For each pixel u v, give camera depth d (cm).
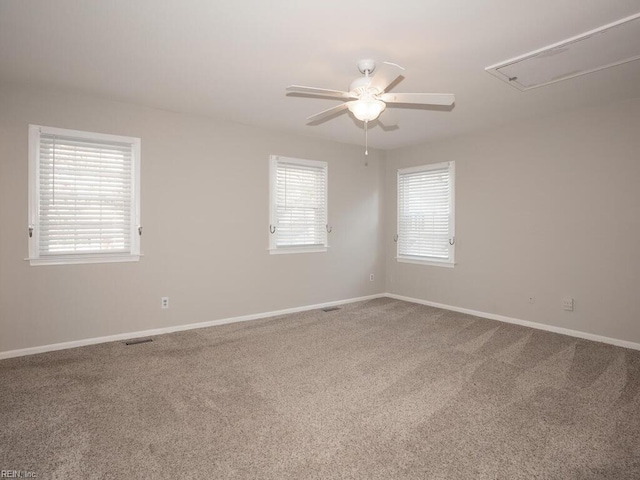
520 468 188
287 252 509
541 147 429
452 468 188
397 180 603
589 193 393
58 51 273
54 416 235
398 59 284
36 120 344
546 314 429
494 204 475
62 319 359
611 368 315
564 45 259
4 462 190
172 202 417
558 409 246
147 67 300
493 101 375
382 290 620
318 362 329
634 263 365
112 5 215
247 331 424
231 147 456
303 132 502
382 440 212
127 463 190
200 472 184
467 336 405
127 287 393
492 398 262
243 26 238
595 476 183
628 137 367
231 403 254
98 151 375
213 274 447
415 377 298
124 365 320
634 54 272
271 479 179
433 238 552
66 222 361
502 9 218
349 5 215
